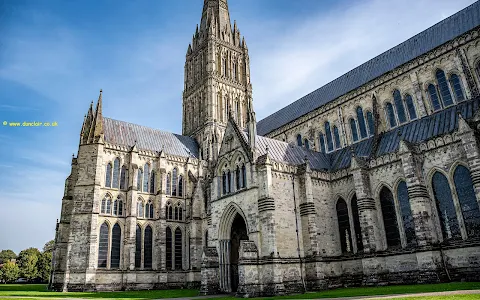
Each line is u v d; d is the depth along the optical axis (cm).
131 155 8531
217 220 5766
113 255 7719
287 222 5094
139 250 8131
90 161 7919
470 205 4422
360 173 5428
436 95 6138
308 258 5078
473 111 5125
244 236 5875
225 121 11238
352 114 7444
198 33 12962
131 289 7538
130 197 8150
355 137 7344
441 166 4734
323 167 6494
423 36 6856
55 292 6675
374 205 5359
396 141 5797
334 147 7681
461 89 5822
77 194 7681
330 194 5956
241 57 12638
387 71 6894
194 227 8175
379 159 5441
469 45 5803
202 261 5531
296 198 5347
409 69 6525
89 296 5328
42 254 16612
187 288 8131
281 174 5284
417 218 4609
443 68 6094
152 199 8700
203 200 8350
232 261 5641
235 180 5594
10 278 15000
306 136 8394
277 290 4547
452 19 6469
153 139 9712
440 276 4312
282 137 8994
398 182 5188
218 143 9788
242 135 5684
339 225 5838
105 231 7769
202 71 11856
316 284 4900
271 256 4700
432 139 4881
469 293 2772
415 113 6391
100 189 7862
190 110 11962
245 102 12119
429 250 4419
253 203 5116
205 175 9112
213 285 5453
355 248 5531
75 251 7281
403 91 6612
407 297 2831
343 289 4834
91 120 8412
